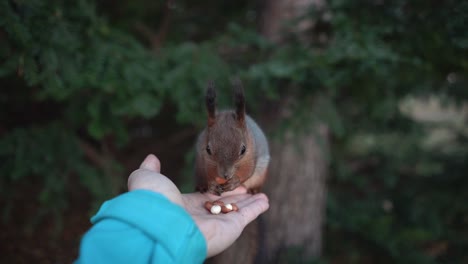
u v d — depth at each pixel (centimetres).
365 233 66
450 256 68
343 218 69
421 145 80
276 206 58
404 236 67
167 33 64
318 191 61
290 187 58
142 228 17
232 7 65
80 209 52
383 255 65
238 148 29
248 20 66
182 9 65
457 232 72
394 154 80
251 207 28
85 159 51
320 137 49
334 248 67
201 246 18
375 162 84
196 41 66
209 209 27
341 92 58
